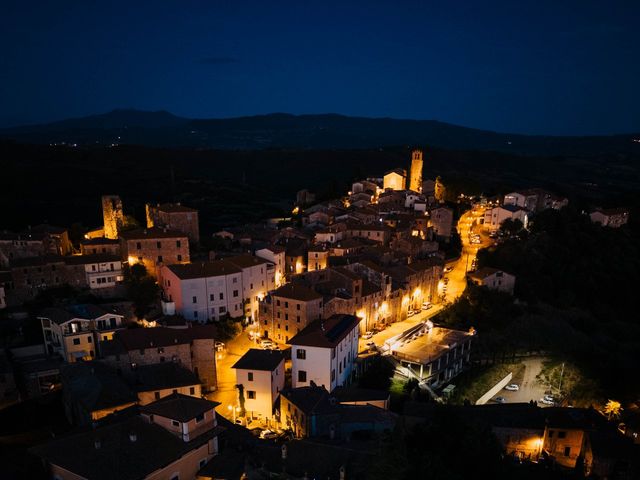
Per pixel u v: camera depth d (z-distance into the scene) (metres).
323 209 169.50
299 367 81.44
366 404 71.50
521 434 69.75
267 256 116.88
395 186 195.25
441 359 90.69
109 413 62.72
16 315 88.44
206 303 97.62
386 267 117.81
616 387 102.44
